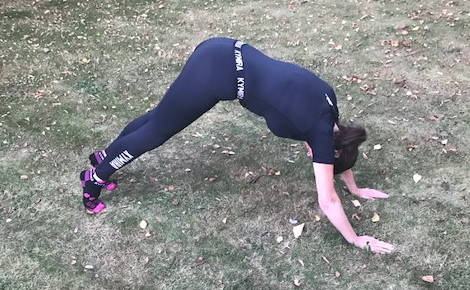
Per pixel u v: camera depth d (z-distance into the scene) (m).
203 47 3.05
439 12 6.03
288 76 2.94
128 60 5.41
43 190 3.80
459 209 3.51
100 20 6.28
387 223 3.44
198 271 3.19
